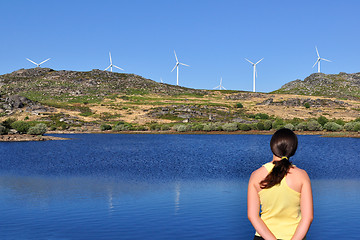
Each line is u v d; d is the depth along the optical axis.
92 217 11.60
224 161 31.27
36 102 122.81
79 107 126.75
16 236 9.55
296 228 3.22
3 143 54.88
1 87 178.62
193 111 121.06
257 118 115.75
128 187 17.89
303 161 30.97
